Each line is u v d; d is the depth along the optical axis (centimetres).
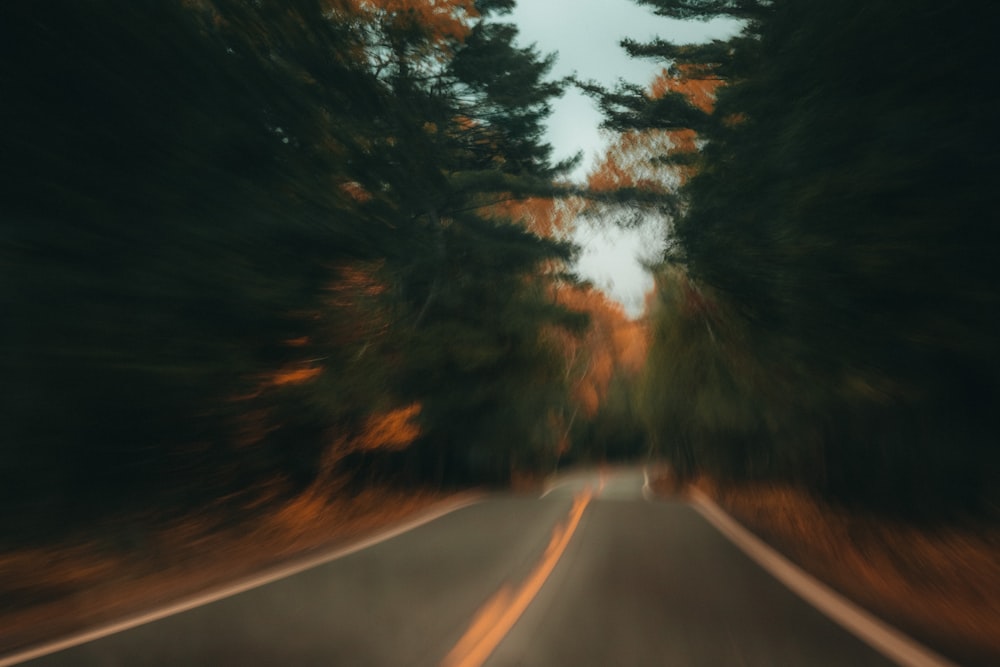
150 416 1033
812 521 1645
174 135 881
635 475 6462
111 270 827
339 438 1984
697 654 607
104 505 1074
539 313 3394
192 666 566
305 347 1467
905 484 1391
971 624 716
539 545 1309
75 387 876
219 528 1367
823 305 937
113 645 632
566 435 5625
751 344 1598
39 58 732
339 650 616
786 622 720
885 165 788
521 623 715
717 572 1027
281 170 1122
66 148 771
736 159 1453
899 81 798
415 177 1945
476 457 3797
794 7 1061
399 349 2489
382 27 1858
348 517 1866
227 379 1111
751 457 2925
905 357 920
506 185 2820
